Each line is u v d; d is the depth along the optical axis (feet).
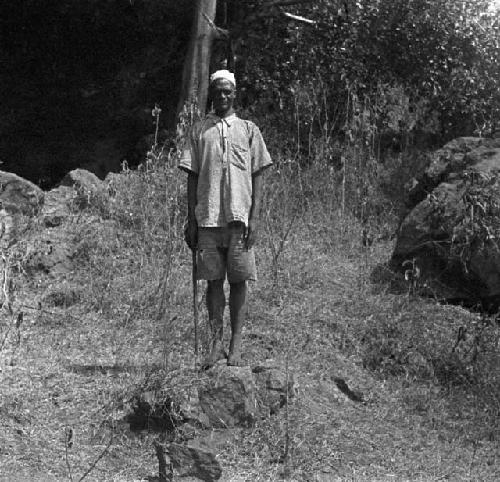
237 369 21.71
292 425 21.45
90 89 49.34
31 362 23.77
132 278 29.32
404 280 29.86
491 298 28.78
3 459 19.52
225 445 20.56
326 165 38.52
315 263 31.40
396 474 20.29
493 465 21.18
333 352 25.67
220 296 22.80
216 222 22.15
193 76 42.32
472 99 44.70
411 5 44.65
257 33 45.24
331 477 19.90
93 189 34.96
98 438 20.72
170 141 43.96
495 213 28.35
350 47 44.32
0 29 49.49
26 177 48.78
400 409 23.43
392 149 44.78
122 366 23.53
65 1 48.52
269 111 43.98
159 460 18.94
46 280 29.14
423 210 30.19
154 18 48.57
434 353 25.84
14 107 49.06
